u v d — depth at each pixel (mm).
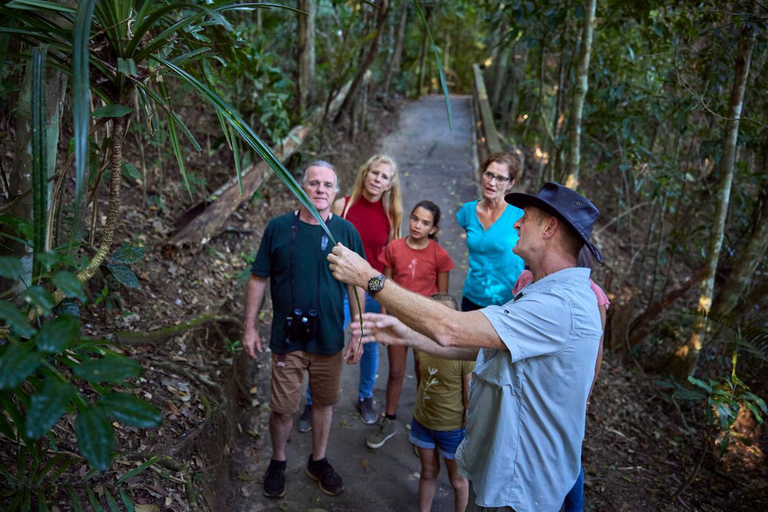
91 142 1708
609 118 5074
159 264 3715
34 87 1004
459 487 2438
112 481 1905
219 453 2604
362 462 2953
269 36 7574
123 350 2734
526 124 6926
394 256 2998
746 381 4035
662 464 3326
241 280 4137
